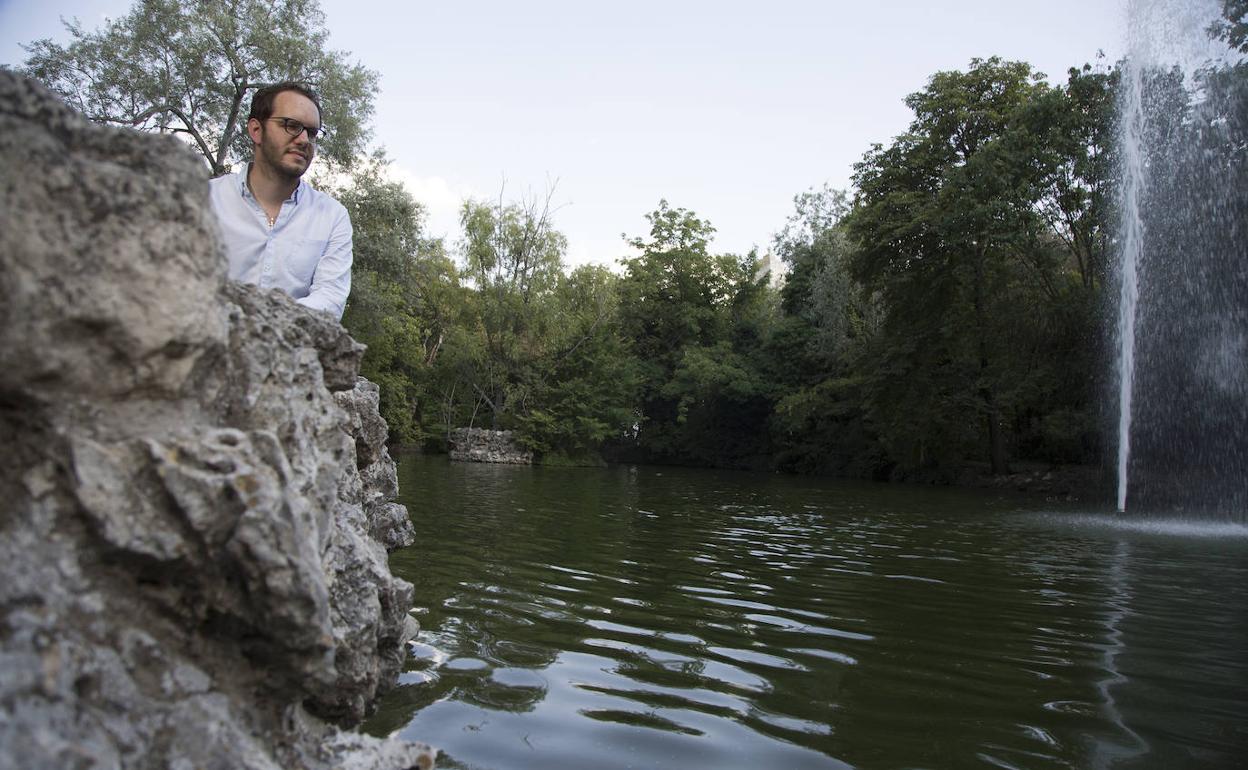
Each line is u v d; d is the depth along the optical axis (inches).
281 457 79.4
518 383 1697.8
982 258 1162.0
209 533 69.6
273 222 140.9
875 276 1257.4
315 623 75.4
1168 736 141.9
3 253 57.9
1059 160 1016.9
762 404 1755.7
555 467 1476.4
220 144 941.8
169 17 894.4
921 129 1242.6
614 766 118.3
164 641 70.7
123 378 68.4
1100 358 1039.6
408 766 97.2
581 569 300.2
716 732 136.0
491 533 396.8
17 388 61.8
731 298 2154.3
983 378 1169.4
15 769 49.4
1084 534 516.4
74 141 67.4
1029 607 263.7
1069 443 1159.6
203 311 72.7
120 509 65.6
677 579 291.1
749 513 600.7
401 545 181.8
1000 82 1206.3
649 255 2110.0
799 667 181.3
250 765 68.2
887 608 254.8
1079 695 165.9
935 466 1296.8
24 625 55.5
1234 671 186.7
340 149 1016.2
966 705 157.4
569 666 171.0
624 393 1742.1
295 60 942.4
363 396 156.3
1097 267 1138.7
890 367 1227.2
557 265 1701.5
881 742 135.3
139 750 60.2
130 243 66.0
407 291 1309.1
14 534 60.6
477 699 144.0
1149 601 279.6
